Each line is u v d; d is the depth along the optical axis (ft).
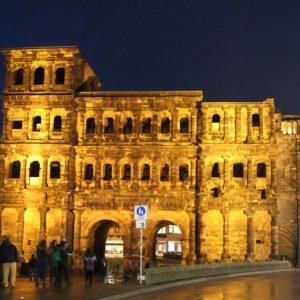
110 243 444.96
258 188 304.09
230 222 303.89
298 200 321.32
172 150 305.32
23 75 315.58
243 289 163.32
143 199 304.50
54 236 302.86
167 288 168.55
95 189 306.76
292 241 320.09
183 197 302.25
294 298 136.15
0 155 309.42
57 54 313.53
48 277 194.90
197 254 299.79
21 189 305.32
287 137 326.24
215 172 309.42
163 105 308.19
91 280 169.68
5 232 306.76
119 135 309.63
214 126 309.22
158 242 467.11
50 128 309.01
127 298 139.03
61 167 305.53
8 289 142.61
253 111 307.37
